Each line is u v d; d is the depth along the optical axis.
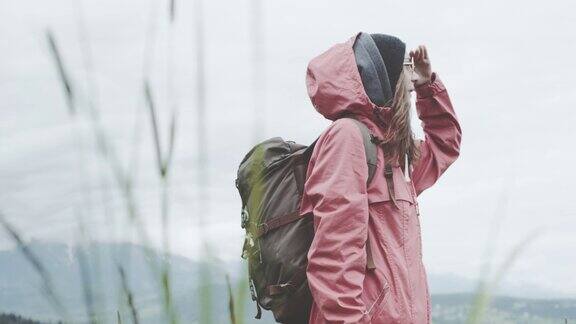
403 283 2.48
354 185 2.44
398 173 2.63
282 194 2.52
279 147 2.61
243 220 2.51
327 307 2.38
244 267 1.02
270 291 2.49
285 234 2.50
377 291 2.45
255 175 1.46
